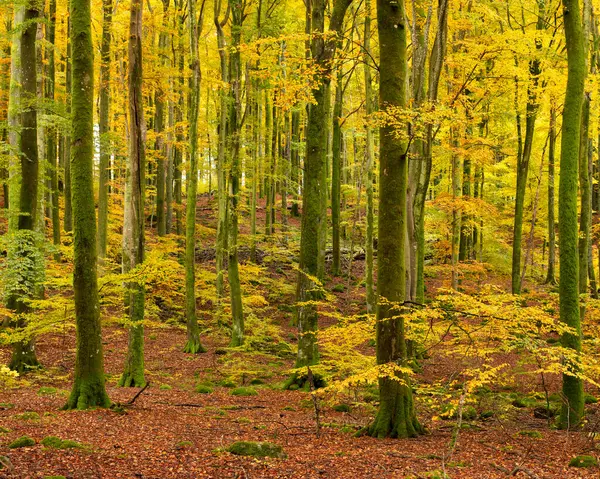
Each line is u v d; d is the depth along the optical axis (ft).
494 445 24.38
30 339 40.01
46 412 26.53
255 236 76.69
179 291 70.08
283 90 36.40
